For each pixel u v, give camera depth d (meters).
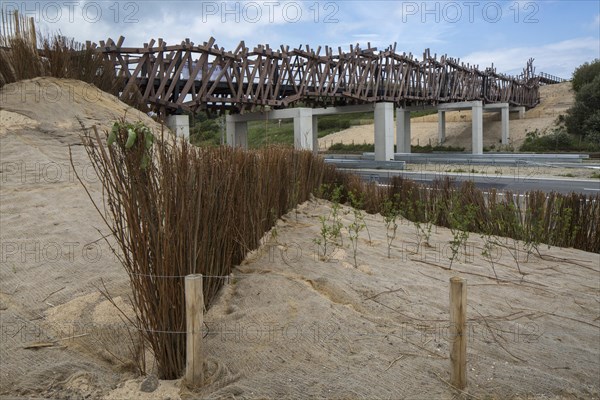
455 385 3.00
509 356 3.59
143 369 3.12
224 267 4.47
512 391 3.06
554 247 7.62
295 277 4.73
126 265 3.22
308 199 9.23
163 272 3.02
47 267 4.75
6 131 8.86
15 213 6.20
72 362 3.18
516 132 49.59
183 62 18.84
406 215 9.46
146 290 3.04
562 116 48.03
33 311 3.94
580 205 8.12
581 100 43.03
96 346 3.47
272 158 6.68
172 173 3.12
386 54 30.77
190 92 20.36
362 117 66.31
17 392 2.90
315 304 4.05
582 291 5.33
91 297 4.14
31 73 11.02
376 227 7.98
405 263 5.82
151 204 3.03
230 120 25.48
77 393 2.89
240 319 3.83
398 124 43.25
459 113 62.62
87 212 6.47
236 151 5.09
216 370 3.11
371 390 2.95
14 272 4.61
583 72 52.59
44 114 9.59
